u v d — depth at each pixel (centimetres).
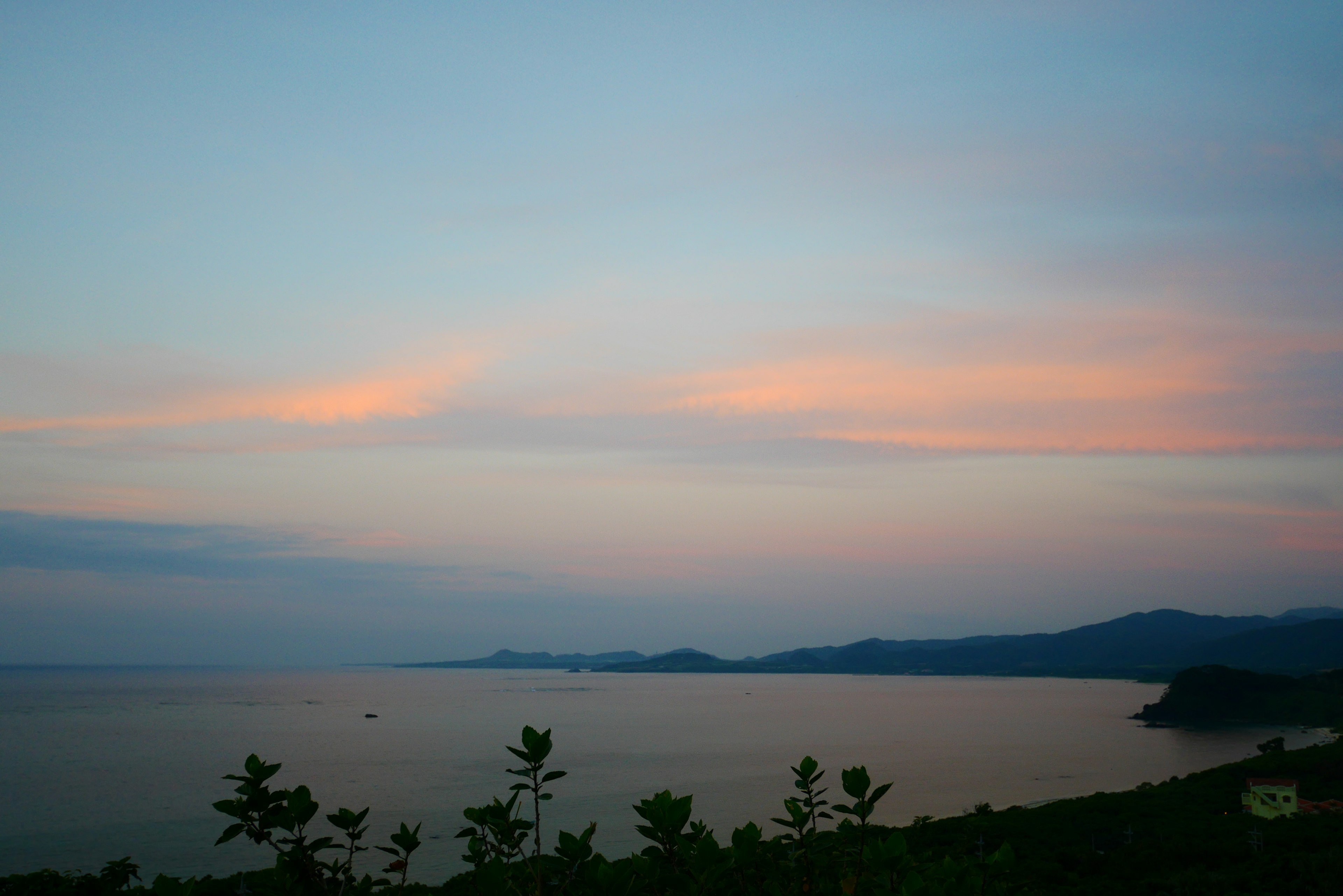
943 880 325
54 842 5031
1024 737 12100
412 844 332
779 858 343
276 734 11831
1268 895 2072
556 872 310
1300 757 6128
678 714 16275
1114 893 2384
